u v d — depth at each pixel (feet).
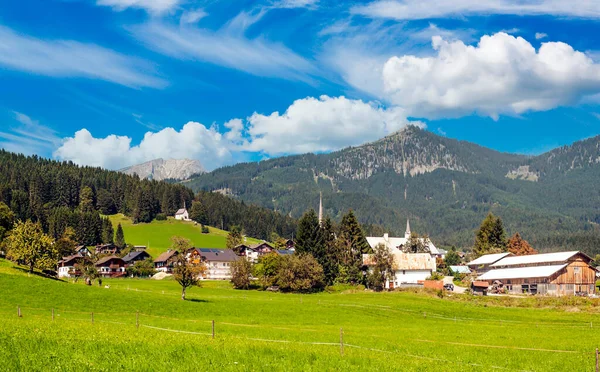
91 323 202.69
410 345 180.55
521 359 159.12
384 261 517.14
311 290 490.08
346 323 269.64
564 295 456.04
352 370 130.31
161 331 189.26
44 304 250.98
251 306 314.14
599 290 527.40
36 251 381.81
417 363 141.90
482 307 364.99
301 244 540.11
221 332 197.47
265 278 508.94
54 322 195.62
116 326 196.24
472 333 229.25
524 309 354.74
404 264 580.30
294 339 185.37
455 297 424.46
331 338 189.98
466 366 142.61
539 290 494.59
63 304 256.52
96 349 140.36
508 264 575.38
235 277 502.79
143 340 156.46
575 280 497.05
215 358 135.95
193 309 284.20
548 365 149.79
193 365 127.44
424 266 584.40
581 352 174.40
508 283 523.29
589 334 233.35
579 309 351.05
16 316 209.26
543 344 192.75
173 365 127.13
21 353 130.21
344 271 533.14
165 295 350.23
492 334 226.17
